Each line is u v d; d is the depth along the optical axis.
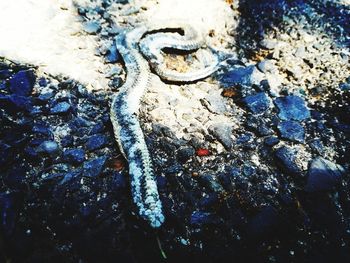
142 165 0.24
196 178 0.25
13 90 0.28
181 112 0.30
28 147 0.25
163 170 0.25
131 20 0.38
